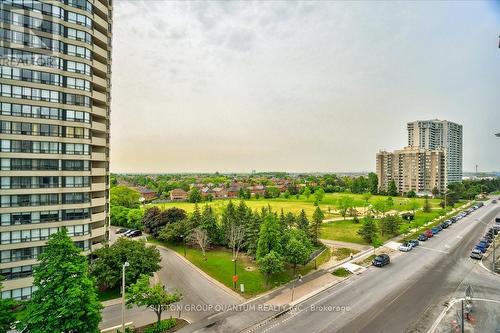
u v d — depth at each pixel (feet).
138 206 311.88
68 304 68.08
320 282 124.88
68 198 123.44
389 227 217.56
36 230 114.52
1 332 66.28
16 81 111.55
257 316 95.40
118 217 250.78
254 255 157.28
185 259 161.79
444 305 101.71
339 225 259.80
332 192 573.74
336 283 123.65
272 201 458.50
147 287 87.51
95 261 119.44
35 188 114.83
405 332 84.74
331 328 87.45
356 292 114.01
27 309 69.26
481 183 587.68
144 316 96.63
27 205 113.09
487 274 134.10
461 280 125.80
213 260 158.71
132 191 328.08
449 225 253.44
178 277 133.49
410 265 147.64
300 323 90.63
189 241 187.62
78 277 72.49
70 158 123.85
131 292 89.40
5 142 108.88
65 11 123.24
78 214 126.11
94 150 144.97
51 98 118.93
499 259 157.07
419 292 113.19
